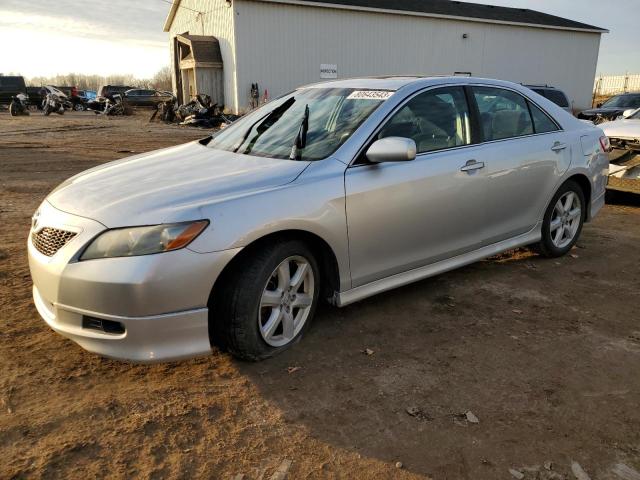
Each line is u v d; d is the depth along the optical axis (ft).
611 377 10.52
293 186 10.50
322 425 8.95
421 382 10.23
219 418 9.04
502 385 10.18
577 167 16.61
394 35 89.86
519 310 13.44
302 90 14.89
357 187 11.29
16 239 17.79
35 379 9.87
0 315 12.27
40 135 55.31
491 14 101.30
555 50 106.42
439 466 8.10
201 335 9.53
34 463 7.82
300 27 81.82
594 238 20.04
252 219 9.74
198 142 14.55
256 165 11.41
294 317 11.20
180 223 9.12
